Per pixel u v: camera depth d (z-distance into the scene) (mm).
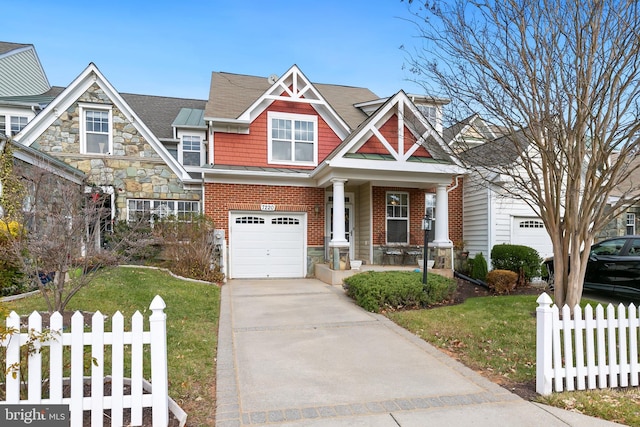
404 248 13234
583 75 5133
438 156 12219
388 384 4113
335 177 11133
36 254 5137
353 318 7078
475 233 13336
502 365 4676
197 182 13062
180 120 15094
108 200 12500
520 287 10742
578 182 5770
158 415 3117
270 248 12859
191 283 9891
